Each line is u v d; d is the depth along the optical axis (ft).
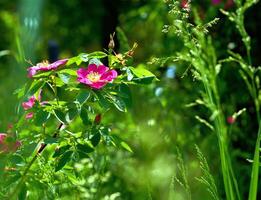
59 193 11.06
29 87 10.02
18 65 17.16
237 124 19.47
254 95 13.05
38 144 10.12
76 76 9.82
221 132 11.27
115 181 14.97
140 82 9.81
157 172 14.55
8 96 17.38
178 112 19.02
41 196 10.44
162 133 16.35
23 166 10.07
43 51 40.32
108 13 41.24
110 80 9.66
